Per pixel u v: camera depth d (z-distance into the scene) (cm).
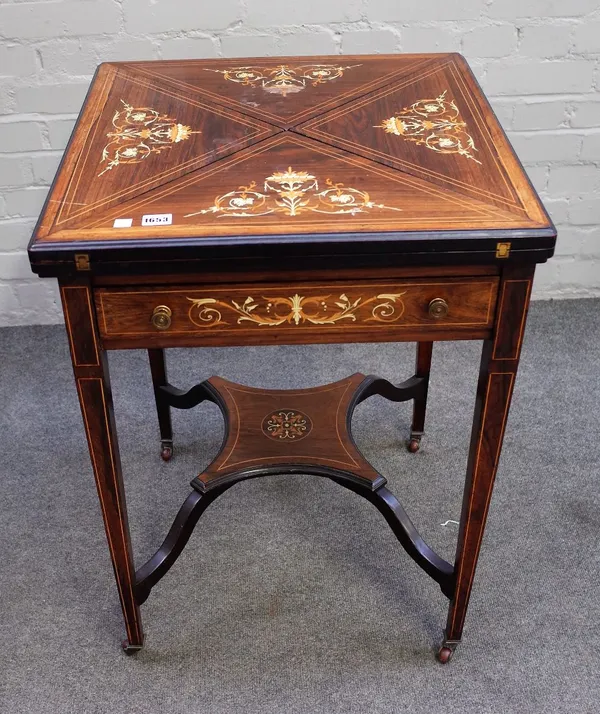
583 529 152
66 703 126
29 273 192
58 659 132
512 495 158
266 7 167
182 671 130
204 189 105
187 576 144
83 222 98
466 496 117
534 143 185
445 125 120
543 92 179
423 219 97
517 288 99
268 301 100
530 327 198
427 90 132
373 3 168
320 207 100
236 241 94
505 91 179
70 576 144
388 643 134
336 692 127
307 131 119
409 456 167
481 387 107
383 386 156
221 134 119
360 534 151
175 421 176
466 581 124
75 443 170
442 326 102
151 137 118
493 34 172
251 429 144
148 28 168
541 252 95
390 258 96
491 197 102
